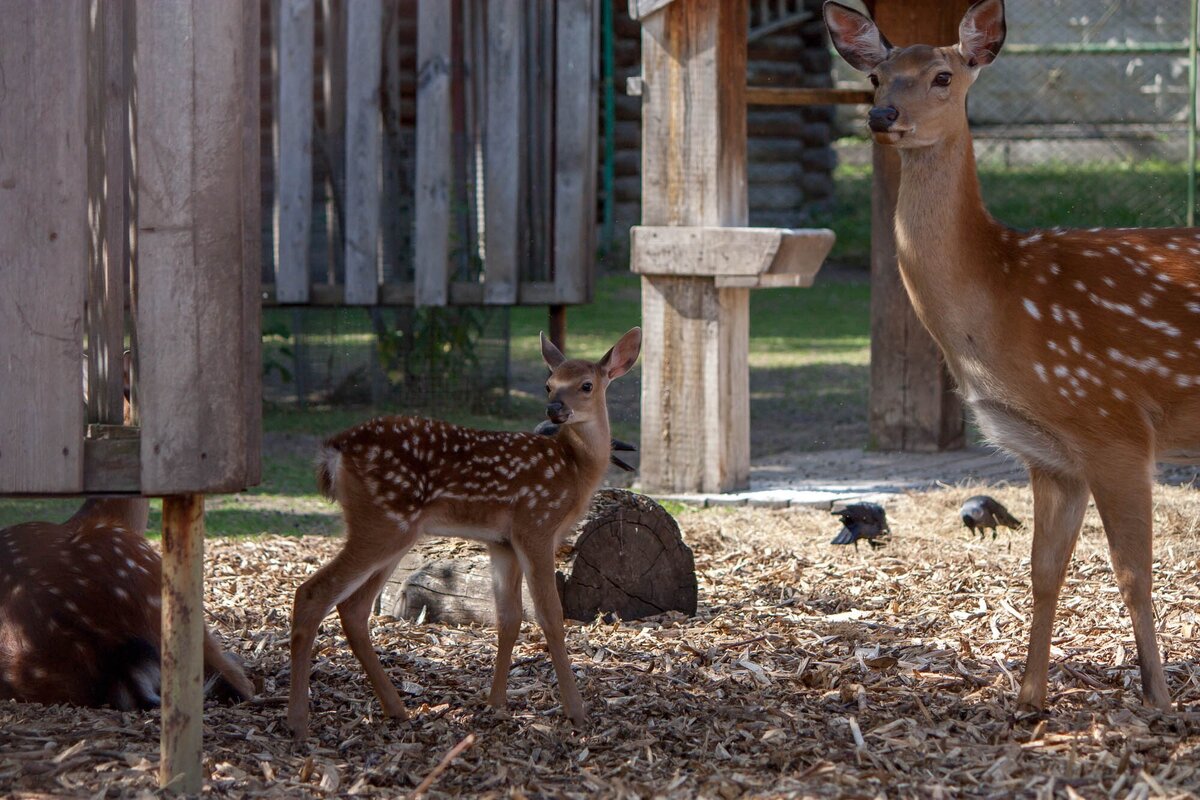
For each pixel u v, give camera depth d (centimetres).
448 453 779
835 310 3080
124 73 686
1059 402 767
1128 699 790
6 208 580
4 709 735
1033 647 782
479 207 1930
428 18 1733
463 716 786
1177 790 632
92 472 595
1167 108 4097
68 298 583
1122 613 991
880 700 804
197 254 584
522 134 1739
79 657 753
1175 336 758
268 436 1803
